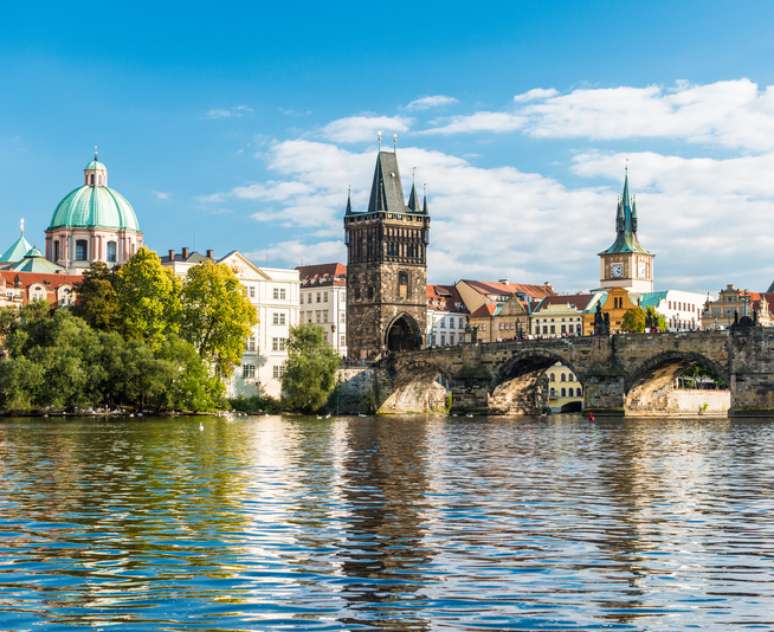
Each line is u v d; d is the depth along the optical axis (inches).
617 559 1551.4
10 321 7052.2
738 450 3964.1
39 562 1519.4
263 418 7534.5
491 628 1186.6
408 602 1294.3
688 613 1248.8
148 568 1481.3
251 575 1438.2
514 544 1667.1
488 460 3378.4
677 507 2117.4
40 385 6668.3
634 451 3905.0
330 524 1860.2
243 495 2279.8
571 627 1191.6
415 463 3211.1
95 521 1888.5
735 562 1531.7
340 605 1280.8
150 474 2753.4
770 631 1177.4
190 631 1173.1
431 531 1787.6
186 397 7263.8
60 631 1173.7
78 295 7721.5
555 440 4722.0
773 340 7495.1
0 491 2341.3
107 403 7175.2
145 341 7632.9
